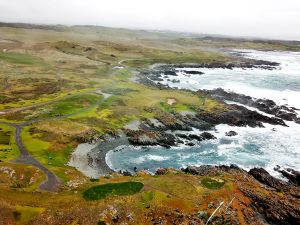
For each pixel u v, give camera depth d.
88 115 111.00
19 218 48.16
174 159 85.50
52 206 51.62
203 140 98.00
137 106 122.06
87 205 51.31
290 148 94.12
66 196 55.16
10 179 64.00
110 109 117.94
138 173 72.50
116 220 48.19
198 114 116.00
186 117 113.00
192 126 107.81
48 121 103.31
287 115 118.94
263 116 115.75
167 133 101.38
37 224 46.91
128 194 54.59
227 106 124.38
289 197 62.75
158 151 90.12
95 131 96.62
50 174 67.00
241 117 115.25
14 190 57.56
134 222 47.91
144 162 83.06
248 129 107.31
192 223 47.84
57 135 91.94
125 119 108.69
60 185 62.00
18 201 52.88
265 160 86.25
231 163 83.94
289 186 70.62
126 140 95.25
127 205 50.94
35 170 68.19
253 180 70.00
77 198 54.12
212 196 54.84
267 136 102.25
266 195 59.53
